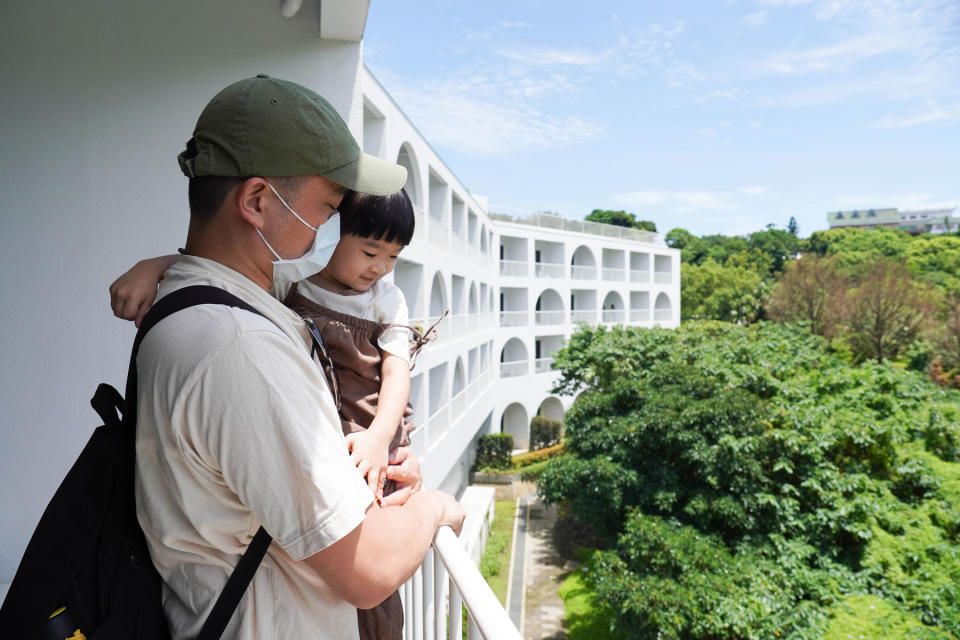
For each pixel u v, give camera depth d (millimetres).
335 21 2715
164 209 2887
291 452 771
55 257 2848
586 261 32719
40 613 819
